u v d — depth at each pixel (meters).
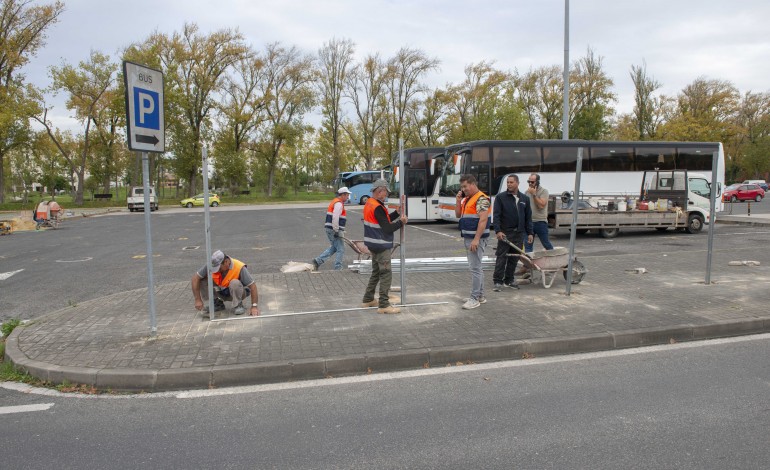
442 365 5.09
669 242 14.88
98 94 46.28
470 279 8.80
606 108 49.50
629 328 5.70
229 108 52.78
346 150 67.88
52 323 6.37
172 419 3.99
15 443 3.63
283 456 3.38
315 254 13.45
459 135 50.84
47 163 61.94
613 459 3.24
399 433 3.67
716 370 4.77
